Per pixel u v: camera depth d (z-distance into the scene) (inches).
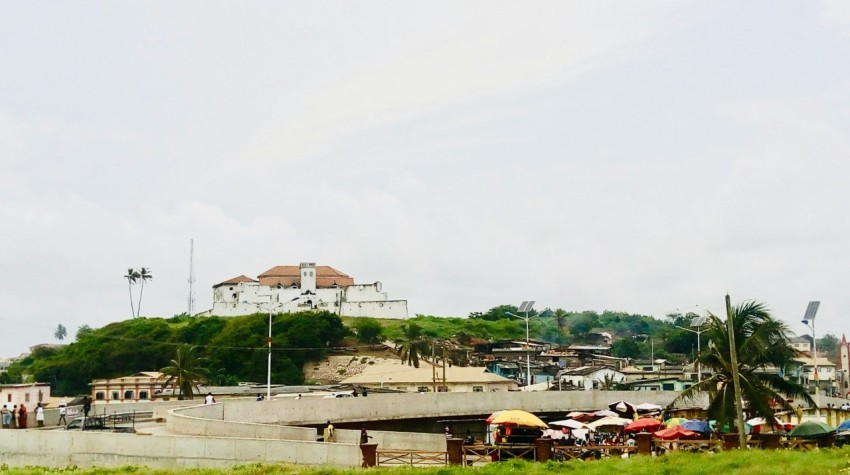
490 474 1441.9
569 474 1450.5
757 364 2130.9
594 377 5290.4
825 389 6122.1
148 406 2711.6
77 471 1492.4
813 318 3644.2
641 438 1847.9
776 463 1485.0
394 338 7377.0
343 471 1467.8
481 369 5187.0
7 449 1644.9
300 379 6087.6
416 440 2137.1
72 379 6368.1
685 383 4753.9
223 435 1800.0
